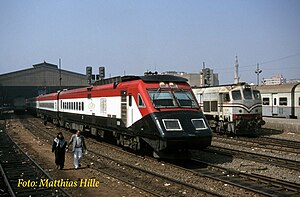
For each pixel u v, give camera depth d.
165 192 10.30
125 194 10.27
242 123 23.62
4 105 91.19
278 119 33.00
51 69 92.44
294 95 32.88
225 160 15.62
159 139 13.80
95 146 20.75
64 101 30.62
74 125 27.84
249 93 24.08
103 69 26.28
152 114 14.23
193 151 18.30
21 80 89.94
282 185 10.55
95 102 21.45
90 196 10.14
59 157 14.09
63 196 10.08
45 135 27.92
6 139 25.56
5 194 10.43
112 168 14.23
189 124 13.95
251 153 16.81
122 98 17.09
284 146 19.16
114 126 18.22
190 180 11.83
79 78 95.25
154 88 15.18
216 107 25.72
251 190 10.04
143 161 15.43
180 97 15.10
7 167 14.64
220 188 10.71
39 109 49.41
